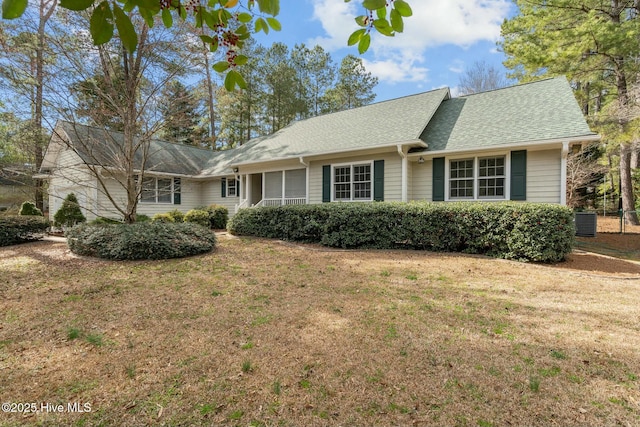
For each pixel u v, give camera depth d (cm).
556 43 1180
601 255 774
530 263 657
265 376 259
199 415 215
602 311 394
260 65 2434
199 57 892
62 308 416
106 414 216
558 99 951
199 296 461
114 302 439
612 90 1561
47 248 841
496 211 700
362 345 309
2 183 1479
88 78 830
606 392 236
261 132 2669
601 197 1970
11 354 298
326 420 210
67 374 264
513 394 234
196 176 1684
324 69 2817
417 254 751
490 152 907
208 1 188
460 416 212
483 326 352
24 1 119
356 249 832
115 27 135
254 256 739
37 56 778
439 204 798
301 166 1263
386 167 1055
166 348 307
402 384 247
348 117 1384
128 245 678
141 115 884
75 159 1356
